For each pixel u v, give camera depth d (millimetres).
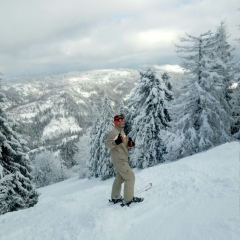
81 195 7250
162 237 4191
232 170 7652
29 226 5422
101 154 37375
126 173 5465
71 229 4781
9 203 14992
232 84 27531
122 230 4582
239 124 27172
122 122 5422
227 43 27766
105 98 37000
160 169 8789
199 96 21688
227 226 4141
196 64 22016
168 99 27719
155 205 5441
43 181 63500
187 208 5105
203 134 22266
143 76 27141
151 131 26891
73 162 90250
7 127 16188
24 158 16766
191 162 9406
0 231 5555
